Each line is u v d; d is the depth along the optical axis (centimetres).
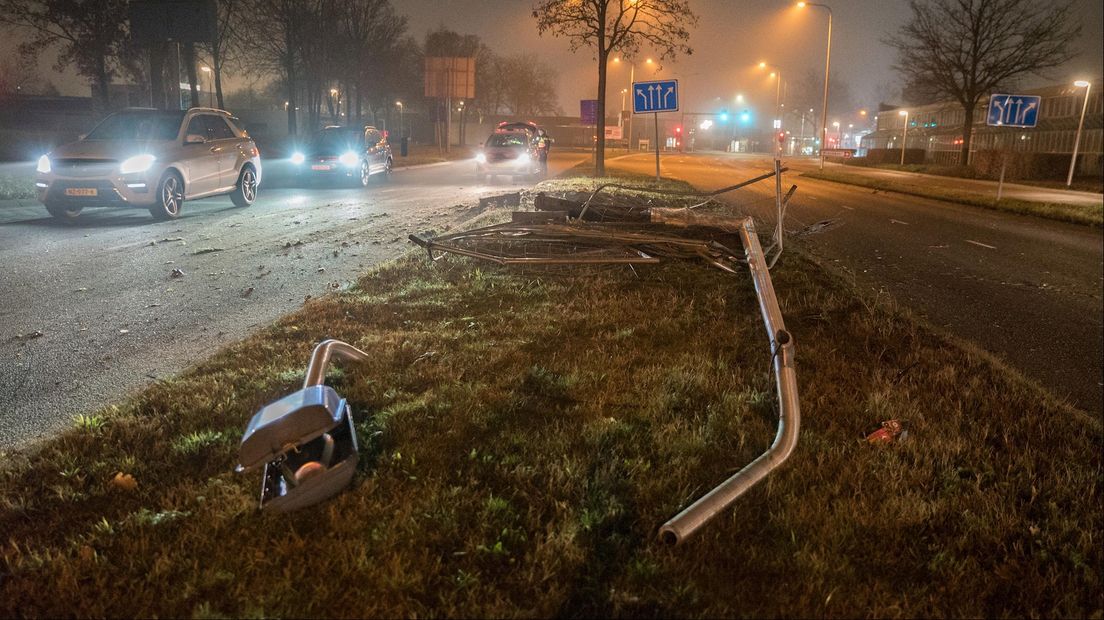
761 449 324
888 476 304
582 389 385
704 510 250
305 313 535
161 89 2447
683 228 770
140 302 604
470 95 4006
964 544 262
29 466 300
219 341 499
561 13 2216
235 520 259
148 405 358
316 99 3559
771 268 704
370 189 1886
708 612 220
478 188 1928
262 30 2997
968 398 408
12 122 3469
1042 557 257
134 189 1064
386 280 649
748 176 3181
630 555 245
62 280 680
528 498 275
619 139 8875
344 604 219
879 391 404
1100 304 827
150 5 2334
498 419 342
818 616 223
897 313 607
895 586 241
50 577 231
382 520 258
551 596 222
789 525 263
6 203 1275
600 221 802
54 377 427
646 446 324
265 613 215
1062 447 355
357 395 369
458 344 457
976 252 1181
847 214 1681
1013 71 3988
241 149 1346
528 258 660
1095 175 3884
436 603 221
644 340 478
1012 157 3869
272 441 258
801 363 445
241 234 985
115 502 274
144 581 229
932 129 6544
